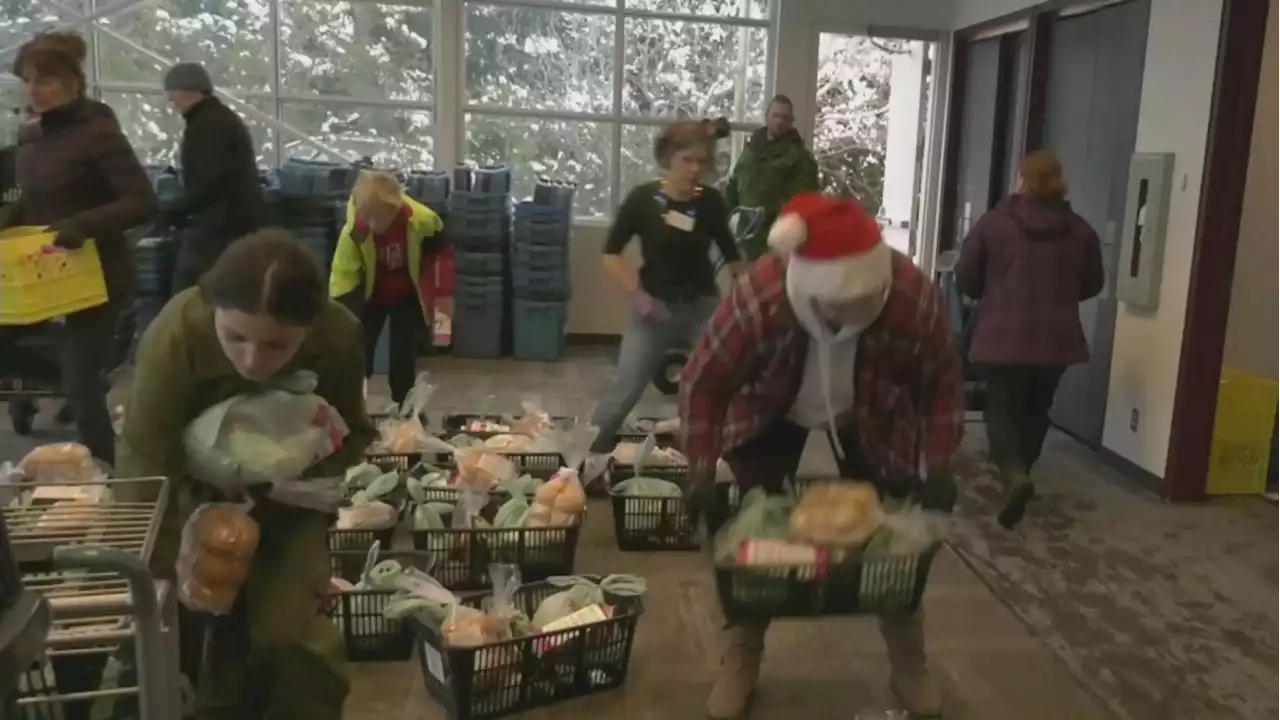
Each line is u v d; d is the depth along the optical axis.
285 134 6.71
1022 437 3.96
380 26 6.66
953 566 3.40
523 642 2.35
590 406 5.24
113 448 3.40
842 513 2.13
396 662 2.61
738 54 6.93
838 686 2.59
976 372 4.91
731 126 6.98
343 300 4.04
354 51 6.68
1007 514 3.71
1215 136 3.91
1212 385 4.07
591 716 2.40
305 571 1.87
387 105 6.76
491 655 2.30
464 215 6.17
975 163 6.43
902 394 2.22
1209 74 3.96
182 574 1.74
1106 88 4.82
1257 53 3.87
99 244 3.24
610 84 6.89
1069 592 3.23
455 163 6.80
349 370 1.90
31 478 2.37
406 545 3.17
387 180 3.96
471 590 2.96
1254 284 4.77
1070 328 3.81
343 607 2.55
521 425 3.91
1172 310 4.16
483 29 6.69
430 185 6.12
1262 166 4.66
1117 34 4.73
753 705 2.46
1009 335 3.78
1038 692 2.60
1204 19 4.00
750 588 2.13
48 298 3.05
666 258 3.54
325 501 1.90
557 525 2.98
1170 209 4.18
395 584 2.55
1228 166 3.93
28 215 3.25
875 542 2.13
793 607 2.15
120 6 6.41
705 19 6.82
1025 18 5.63
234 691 1.97
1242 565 3.50
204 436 1.74
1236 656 2.85
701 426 2.18
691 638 2.80
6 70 6.30
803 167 5.57
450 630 2.32
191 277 4.35
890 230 7.64
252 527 1.80
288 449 1.77
